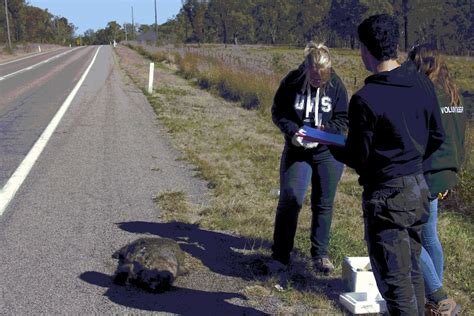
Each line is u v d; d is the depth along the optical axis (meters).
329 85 4.34
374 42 3.09
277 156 8.97
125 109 13.60
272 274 4.46
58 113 12.73
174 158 8.50
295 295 4.14
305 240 5.17
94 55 46.25
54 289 4.10
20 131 10.40
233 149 9.37
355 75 20.39
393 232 3.05
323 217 4.56
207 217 5.81
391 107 2.99
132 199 6.33
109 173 7.44
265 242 5.16
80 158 8.25
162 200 6.31
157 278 4.09
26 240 5.02
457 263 4.94
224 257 4.80
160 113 13.06
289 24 110.56
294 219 4.47
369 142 3.04
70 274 4.35
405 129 2.99
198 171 7.76
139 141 9.69
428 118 3.10
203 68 23.48
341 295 3.91
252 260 4.74
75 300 3.94
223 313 3.84
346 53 48.03
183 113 13.36
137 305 3.90
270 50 56.53
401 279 3.07
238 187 7.01
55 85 19.81
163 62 34.25
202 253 4.86
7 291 4.05
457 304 3.77
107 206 6.05
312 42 4.39
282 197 4.46
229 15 112.06
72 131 10.45
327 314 3.86
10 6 89.38
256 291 4.17
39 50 67.06
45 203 6.08
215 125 11.83
